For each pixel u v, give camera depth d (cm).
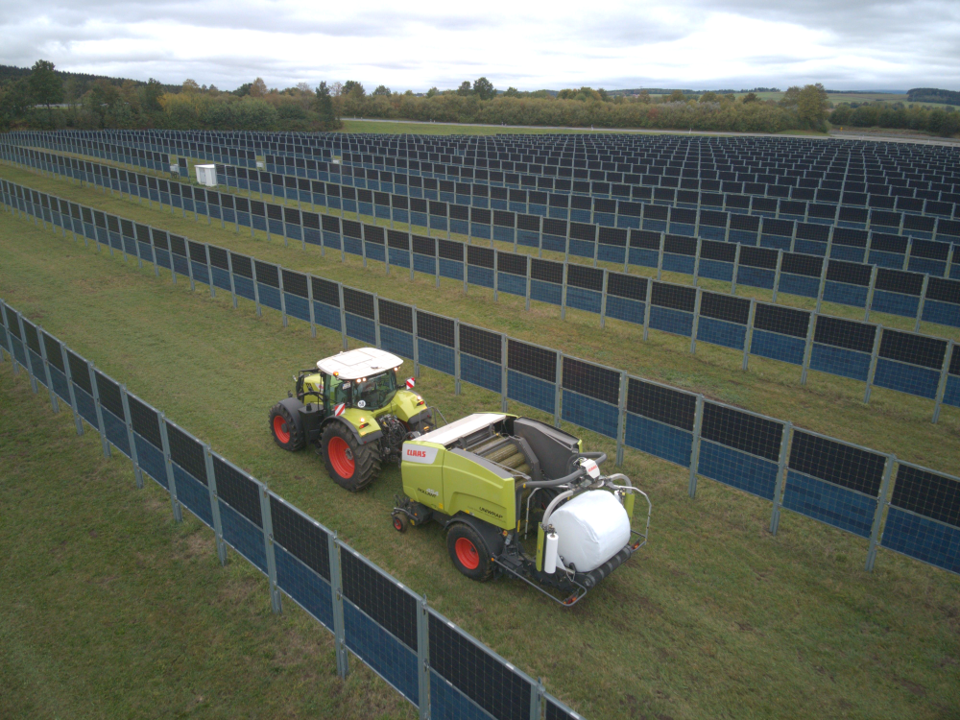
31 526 1062
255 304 2236
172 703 738
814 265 2178
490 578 921
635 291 1912
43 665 790
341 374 1106
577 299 2073
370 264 2812
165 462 1037
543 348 1349
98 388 1198
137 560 983
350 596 719
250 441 1330
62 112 10469
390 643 683
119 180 4281
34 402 1516
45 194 3297
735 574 956
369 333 1791
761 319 1666
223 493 902
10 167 5697
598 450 1323
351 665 797
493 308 2244
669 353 1858
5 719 718
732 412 1068
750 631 847
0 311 1652
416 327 1647
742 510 1123
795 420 1466
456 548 935
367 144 7156
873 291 2072
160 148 6309
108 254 2903
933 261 2447
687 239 2469
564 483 877
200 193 3519
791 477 1026
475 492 886
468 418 1054
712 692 751
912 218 2969
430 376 1697
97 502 1131
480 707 596
